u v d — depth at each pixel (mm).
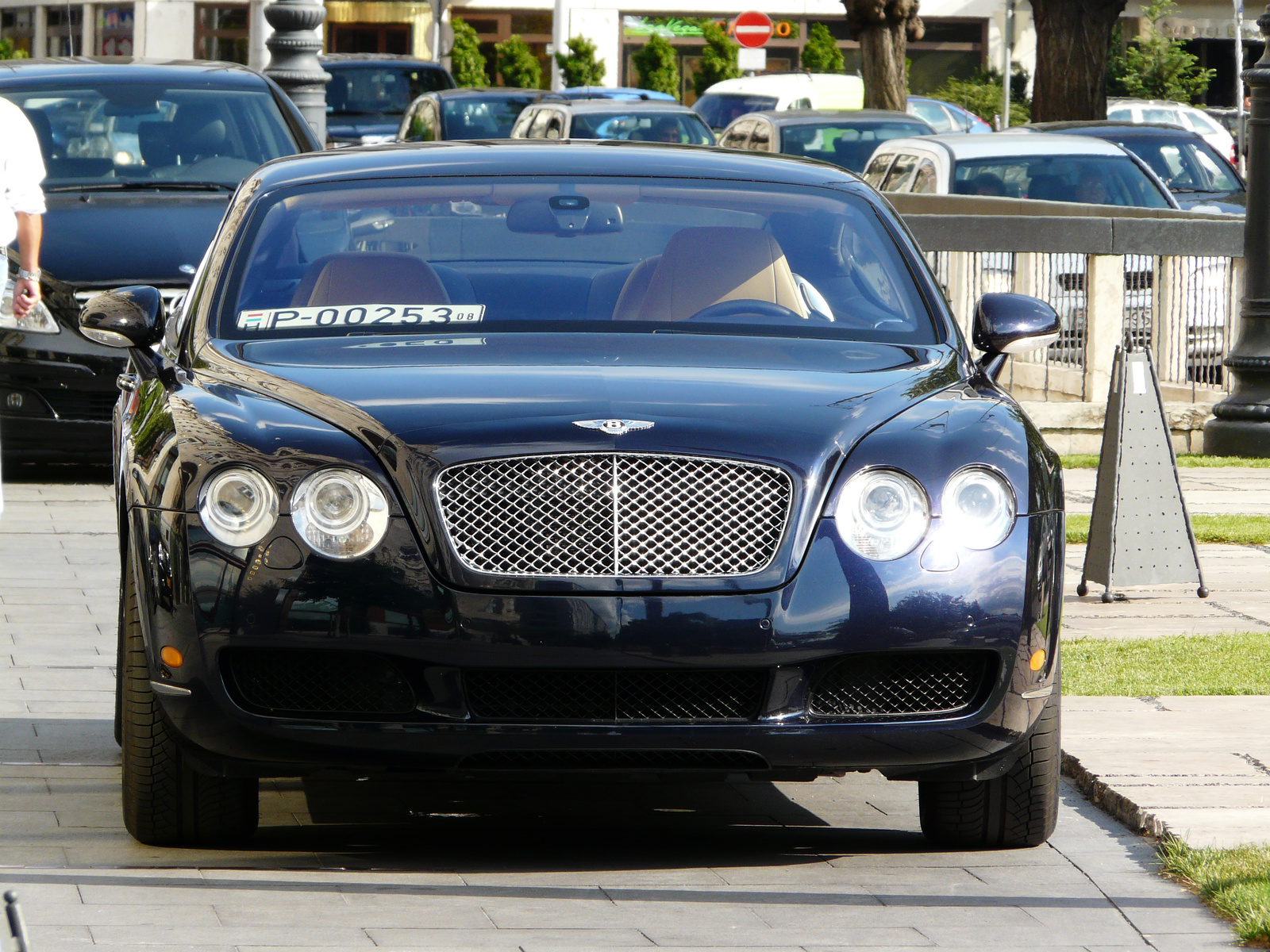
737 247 21953
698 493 17406
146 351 20938
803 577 17344
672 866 18703
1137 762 21766
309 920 16734
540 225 22234
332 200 22672
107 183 44844
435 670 17203
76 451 41969
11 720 23734
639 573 17266
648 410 17875
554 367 19156
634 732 17250
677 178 23203
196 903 17125
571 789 21703
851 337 21047
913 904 17594
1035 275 50844
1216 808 19984
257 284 21484
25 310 30750
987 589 17625
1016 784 18875
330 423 17906
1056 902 17703
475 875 18219
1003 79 160750
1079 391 51438
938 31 164875
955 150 65500
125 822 19000
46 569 33281
